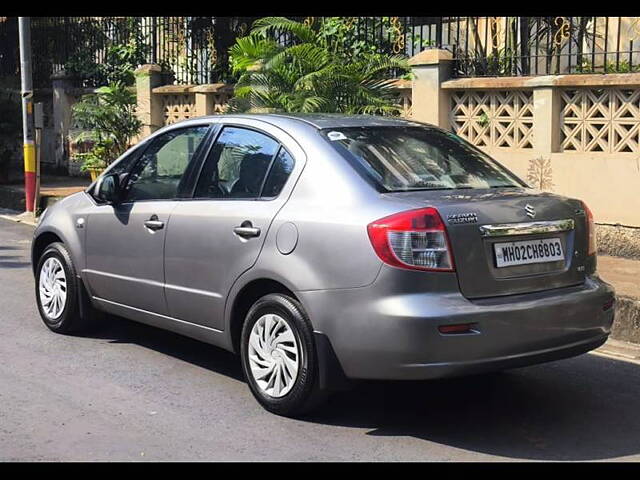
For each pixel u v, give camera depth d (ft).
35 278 23.62
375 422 16.99
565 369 20.86
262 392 17.22
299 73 32.48
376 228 15.29
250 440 15.96
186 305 18.90
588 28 34.88
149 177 20.53
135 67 52.16
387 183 16.51
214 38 47.57
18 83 58.44
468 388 19.25
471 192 16.81
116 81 52.60
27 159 45.21
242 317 17.98
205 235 18.26
